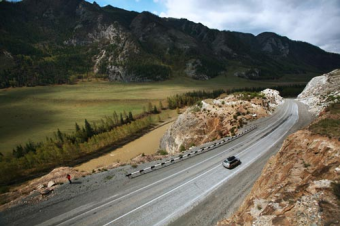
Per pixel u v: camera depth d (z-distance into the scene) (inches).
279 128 1813.5
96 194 893.2
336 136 712.4
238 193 886.4
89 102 7258.9
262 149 1387.8
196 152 1401.3
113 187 947.3
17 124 4913.9
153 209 804.0
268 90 3550.7
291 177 662.5
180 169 1140.5
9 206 785.6
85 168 2625.5
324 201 450.9
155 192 912.9
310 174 624.7
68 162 2807.6
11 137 4035.4
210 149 1476.4
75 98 7736.2
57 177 999.0
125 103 7126.0
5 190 938.7
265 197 660.1
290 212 475.2
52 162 2691.9
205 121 2134.6
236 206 797.2
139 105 6894.7
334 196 458.9
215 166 1168.8
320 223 401.4
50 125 4842.5
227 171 1101.7
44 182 956.6
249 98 2760.8
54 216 763.4
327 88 2721.5
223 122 2047.2
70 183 948.6
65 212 784.3
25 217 751.1
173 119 5196.9
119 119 5068.9
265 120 2101.4
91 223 735.1
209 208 800.9
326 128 811.4
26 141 3796.8
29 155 2527.1
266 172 858.8
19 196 851.4
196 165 1192.2
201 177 1042.1
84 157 3002.0
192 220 743.7
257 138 1620.3
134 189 936.3
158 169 1139.3
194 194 894.4
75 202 837.8
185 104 6550.2
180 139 2218.3
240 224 583.8
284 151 877.8
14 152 2795.3
